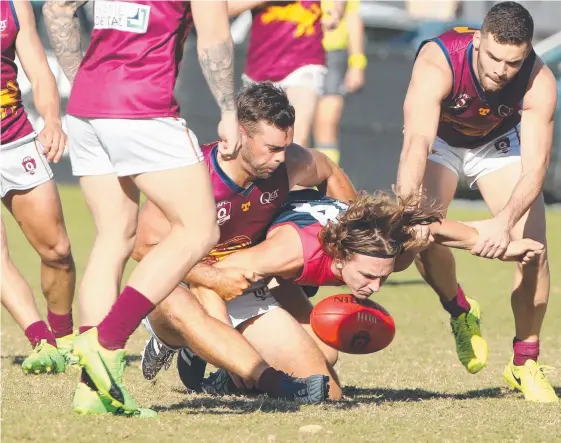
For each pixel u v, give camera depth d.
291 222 17.81
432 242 19.25
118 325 14.98
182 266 15.09
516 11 17.75
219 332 17.53
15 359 21.81
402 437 15.09
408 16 66.00
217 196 17.75
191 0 15.11
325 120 40.06
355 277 16.92
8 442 13.83
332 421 15.93
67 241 21.34
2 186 20.38
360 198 16.95
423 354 24.38
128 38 15.12
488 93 19.02
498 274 39.03
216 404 17.56
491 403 18.45
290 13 32.91
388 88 60.16
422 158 18.20
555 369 22.80
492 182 21.16
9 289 20.11
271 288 19.84
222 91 15.19
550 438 15.51
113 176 17.31
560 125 59.09
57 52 17.66
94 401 15.45
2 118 20.06
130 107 14.97
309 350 18.73
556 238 48.38
